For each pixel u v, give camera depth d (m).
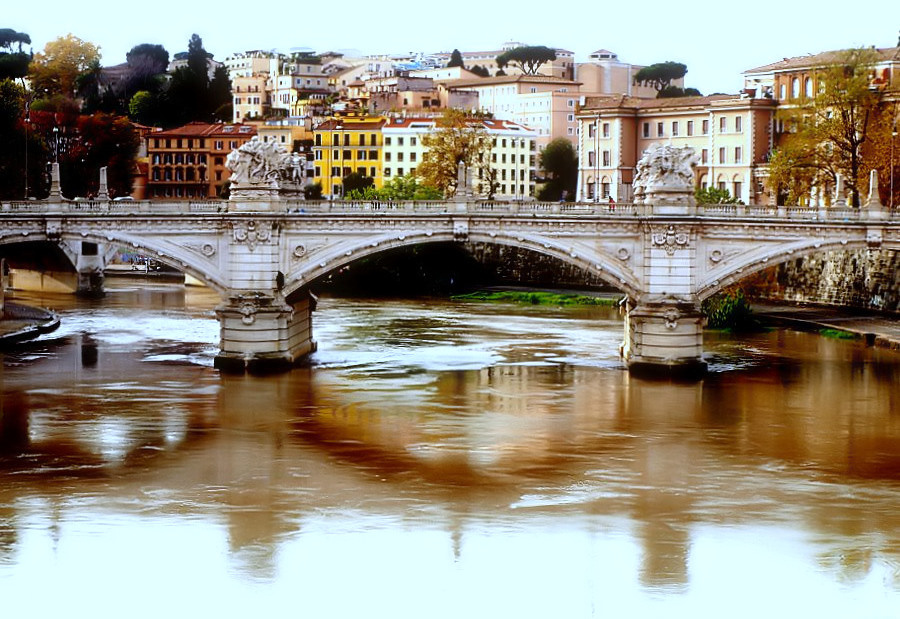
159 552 63.75
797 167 142.38
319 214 103.75
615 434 85.62
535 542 65.38
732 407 93.44
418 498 71.94
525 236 104.12
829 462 79.19
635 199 107.94
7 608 57.56
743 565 62.78
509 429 86.94
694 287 103.94
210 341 124.00
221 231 104.56
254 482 74.62
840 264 148.88
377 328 135.50
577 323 141.38
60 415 89.94
